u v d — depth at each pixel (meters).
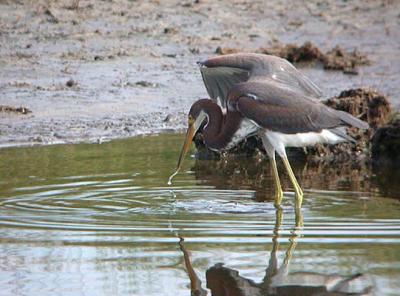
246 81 12.95
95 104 18.23
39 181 13.46
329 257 10.26
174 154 15.52
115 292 9.25
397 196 12.98
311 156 15.87
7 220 11.54
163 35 22.22
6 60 19.98
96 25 22.27
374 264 10.02
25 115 17.42
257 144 15.81
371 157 15.87
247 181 14.01
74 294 9.22
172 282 9.58
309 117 12.38
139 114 17.91
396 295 9.17
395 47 22.38
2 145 15.88
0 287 9.39
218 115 13.24
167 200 12.68
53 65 19.98
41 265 9.99
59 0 23.08
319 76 20.23
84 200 12.55
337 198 12.88
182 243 10.72
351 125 12.65
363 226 11.36
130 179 13.73
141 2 23.97
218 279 9.68
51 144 16.05
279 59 13.38
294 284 9.56
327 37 23.05
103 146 15.96
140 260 10.20
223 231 11.20
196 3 24.45
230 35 22.59
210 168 14.84
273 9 24.78
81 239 10.83
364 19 24.45
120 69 20.14
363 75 20.27
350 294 9.23
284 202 12.70
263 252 10.44
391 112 16.72
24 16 22.22
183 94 19.08
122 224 11.44
